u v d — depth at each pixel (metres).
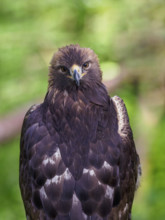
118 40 13.63
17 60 13.91
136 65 13.41
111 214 7.01
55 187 7.00
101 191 6.98
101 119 7.38
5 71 14.14
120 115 7.72
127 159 7.36
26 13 14.41
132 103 13.77
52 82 7.64
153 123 13.66
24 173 7.44
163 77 13.48
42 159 7.16
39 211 7.06
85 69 7.54
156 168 14.16
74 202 6.92
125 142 7.40
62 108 7.40
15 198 14.30
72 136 7.25
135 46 13.58
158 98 13.74
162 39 13.44
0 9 14.52
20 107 13.44
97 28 13.91
